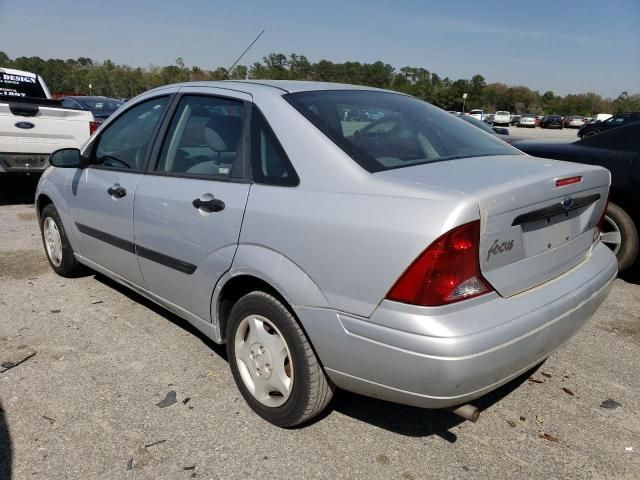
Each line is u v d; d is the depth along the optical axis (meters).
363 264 2.14
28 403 2.86
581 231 2.72
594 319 4.08
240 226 2.61
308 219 2.32
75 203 4.08
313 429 2.70
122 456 2.48
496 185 2.18
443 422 2.78
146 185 3.27
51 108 7.36
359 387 2.30
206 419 2.75
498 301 2.18
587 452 2.58
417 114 3.11
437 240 1.99
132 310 4.05
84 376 3.13
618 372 3.31
